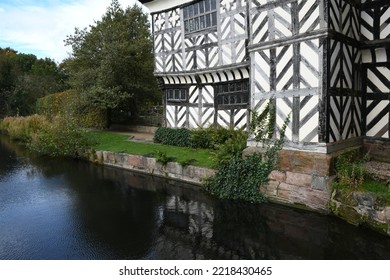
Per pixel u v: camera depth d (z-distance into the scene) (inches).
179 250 205.0
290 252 196.9
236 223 245.9
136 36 691.4
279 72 271.9
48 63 1581.0
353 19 271.3
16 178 404.2
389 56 267.0
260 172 280.7
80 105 642.2
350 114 274.7
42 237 231.8
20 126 745.0
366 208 214.8
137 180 381.1
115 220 261.0
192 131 431.8
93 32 659.4
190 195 315.6
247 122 387.5
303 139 259.6
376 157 283.6
